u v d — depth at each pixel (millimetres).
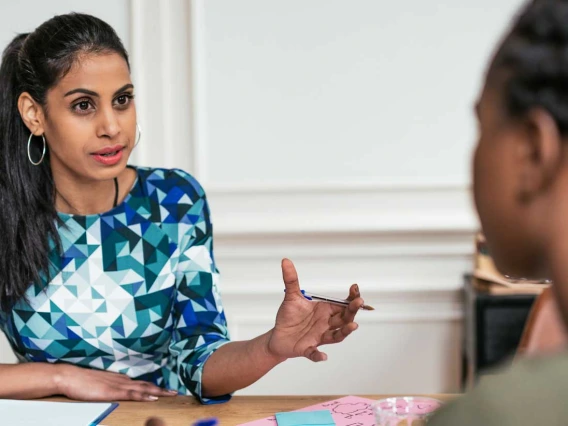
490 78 626
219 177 3207
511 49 599
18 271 1802
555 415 512
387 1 3121
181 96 3195
